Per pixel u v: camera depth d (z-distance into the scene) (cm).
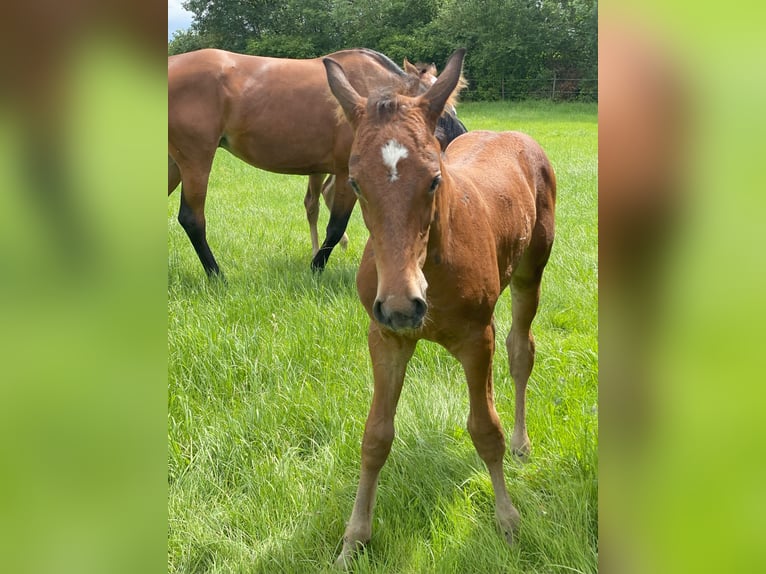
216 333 448
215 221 859
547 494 315
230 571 281
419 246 236
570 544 272
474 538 287
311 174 692
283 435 364
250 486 327
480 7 3941
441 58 4091
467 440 357
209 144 636
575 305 520
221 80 639
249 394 399
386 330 279
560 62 3941
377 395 291
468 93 3559
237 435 357
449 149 392
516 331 371
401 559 280
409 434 349
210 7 4631
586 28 3781
